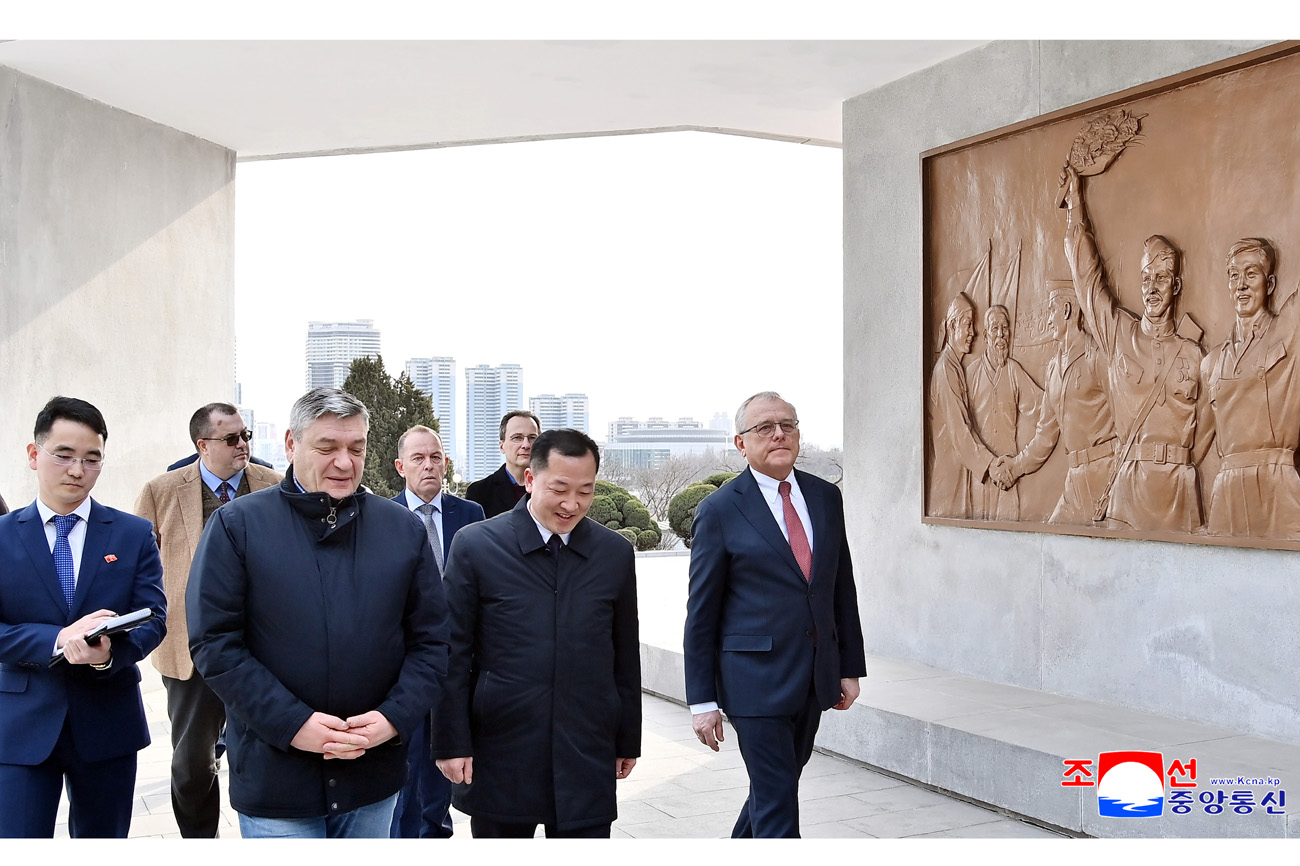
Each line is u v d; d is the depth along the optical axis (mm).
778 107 7125
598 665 3061
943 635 6043
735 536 3633
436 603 2816
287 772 2561
